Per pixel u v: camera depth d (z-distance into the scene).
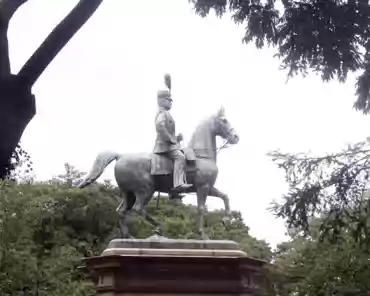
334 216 14.75
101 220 28.72
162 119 14.03
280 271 22.09
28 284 22.61
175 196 14.43
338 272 19.89
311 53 10.88
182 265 12.90
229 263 12.96
